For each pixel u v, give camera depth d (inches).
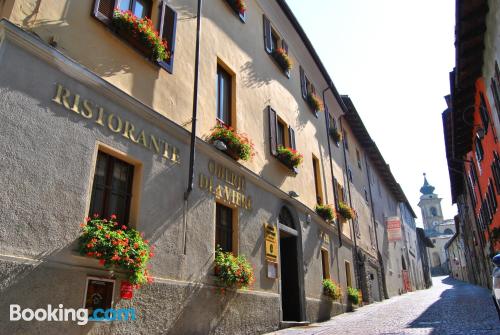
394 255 1190.3
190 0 365.1
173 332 254.4
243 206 369.1
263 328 354.6
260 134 441.7
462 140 707.4
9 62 197.5
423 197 3848.4
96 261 214.4
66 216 206.1
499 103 431.8
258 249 378.6
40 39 212.8
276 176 454.3
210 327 288.4
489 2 379.2
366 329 355.3
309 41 626.8
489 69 450.3
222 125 378.0
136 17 279.0
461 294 870.4
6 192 182.7
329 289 514.6
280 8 566.3
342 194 718.5
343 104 791.7
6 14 205.5
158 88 295.9
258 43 493.4
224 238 341.7
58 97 217.5
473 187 872.3
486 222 780.6
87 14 249.3
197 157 320.2
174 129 297.7
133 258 223.1
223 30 417.1
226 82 412.2
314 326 409.4
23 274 180.7
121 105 257.8
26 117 199.0
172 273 266.1
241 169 375.6
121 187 251.9
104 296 216.4
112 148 243.3
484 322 354.0
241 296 333.7
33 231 189.6
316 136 631.2
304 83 618.5
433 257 3585.1
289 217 471.2
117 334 218.2
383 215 1129.4
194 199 304.3
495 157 540.4
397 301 797.9
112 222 229.6
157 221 263.7
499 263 283.1
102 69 252.1
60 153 211.3
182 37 340.5
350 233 712.4
